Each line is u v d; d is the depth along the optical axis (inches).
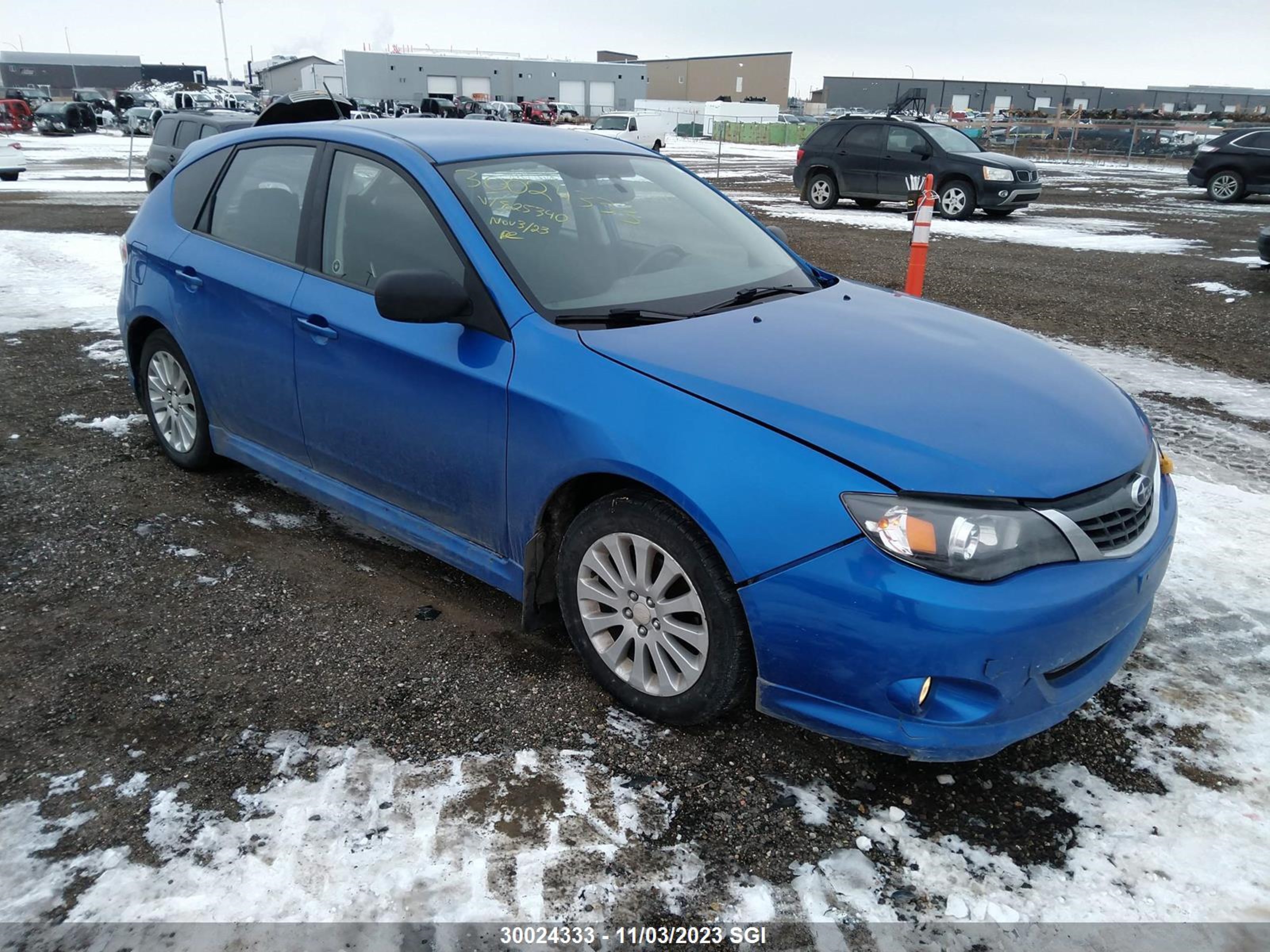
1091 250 476.4
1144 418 112.5
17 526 150.7
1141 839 89.7
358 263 127.0
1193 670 116.9
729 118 2201.0
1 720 103.5
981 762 100.3
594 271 118.6
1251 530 155.3
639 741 102.3
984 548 82.7
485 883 82.7
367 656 117.5
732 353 102.3
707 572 93.4
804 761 100.0
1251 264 430.0
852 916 80.5
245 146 151.6
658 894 82.3
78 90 1972.2
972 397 97.7
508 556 114.4
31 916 78.3
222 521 154.9
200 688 110.1
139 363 175.5
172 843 86.4
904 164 629.9
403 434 120.2
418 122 145.0
